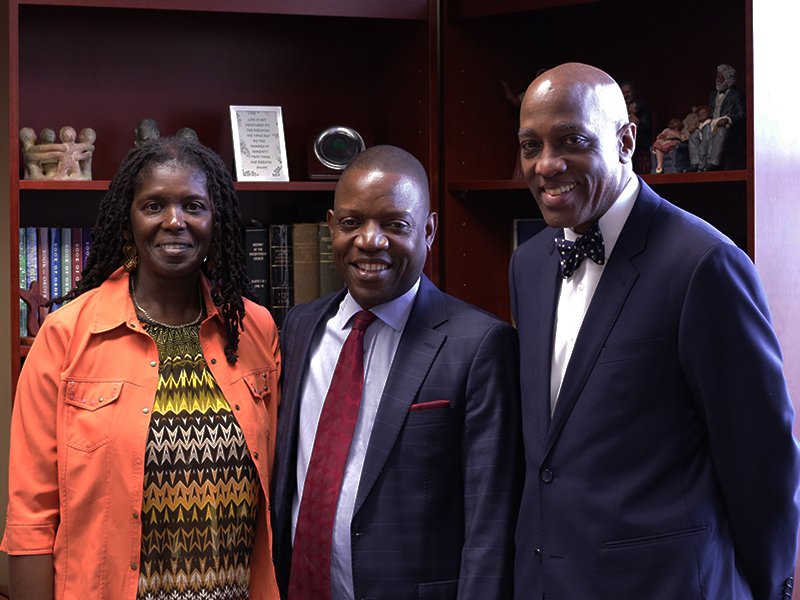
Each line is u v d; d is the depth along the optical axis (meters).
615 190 1.41
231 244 1.61
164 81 2.51
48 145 2.24
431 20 2.28
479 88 2.40
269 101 2.59
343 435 1.52
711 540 1.33
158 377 1.51
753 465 1.31
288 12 2.18
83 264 2.29
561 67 1.38
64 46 2.43
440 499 1.48
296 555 1.53
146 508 1.45
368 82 2.65
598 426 1.36
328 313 1.66
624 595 1.33
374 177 1.47
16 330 2.08
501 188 2.22
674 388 1.34
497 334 1.52
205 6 2.12
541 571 1.42
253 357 1.64
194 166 1.51
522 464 1.52
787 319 1.95
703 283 1.30
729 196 2.27
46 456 1.47
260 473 1.54
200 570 1.46
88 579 1.43
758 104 1.86
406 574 1.45
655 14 2.38
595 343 1.39
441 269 2.42
